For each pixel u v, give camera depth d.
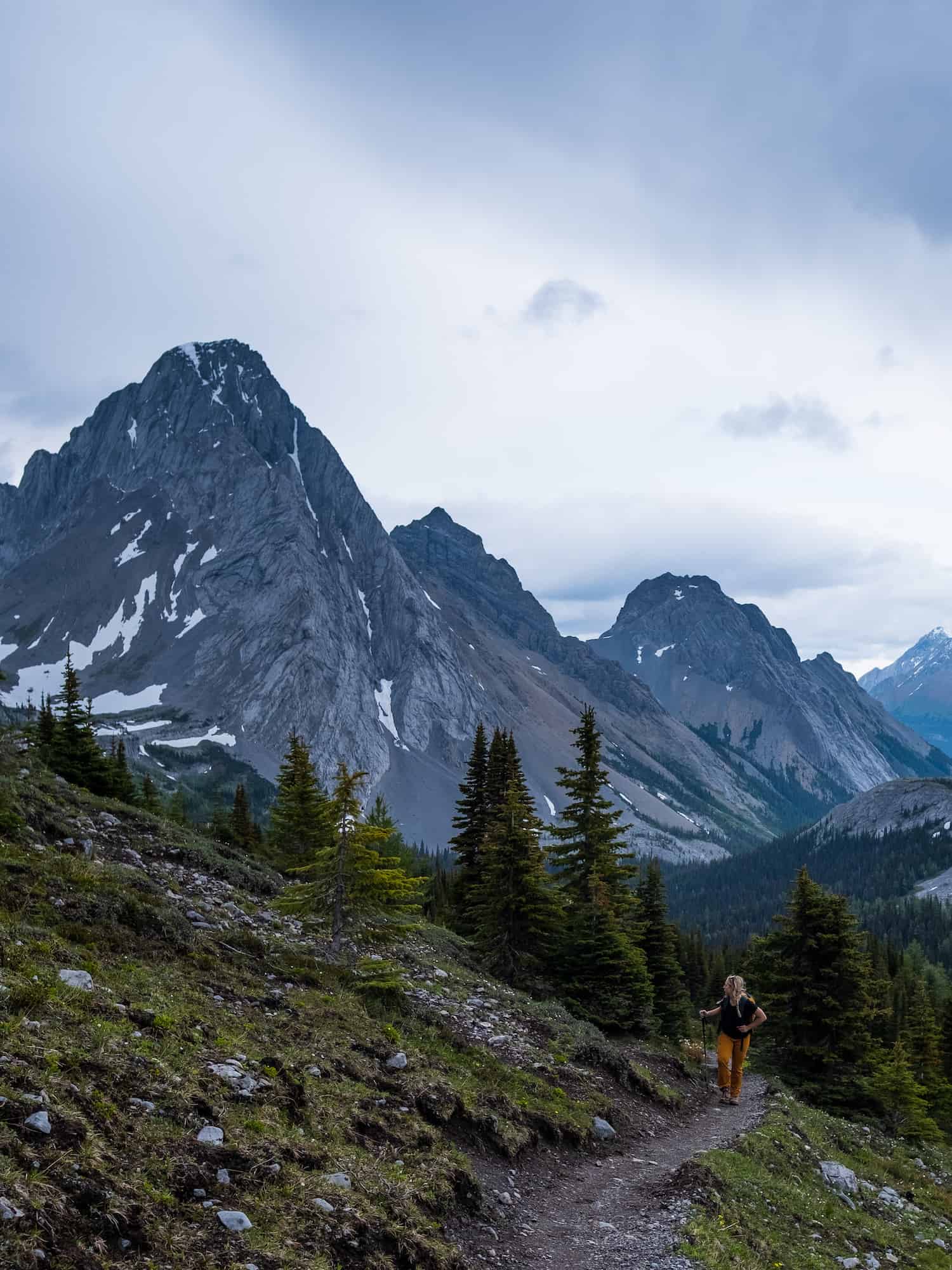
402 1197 9.30
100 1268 5.79
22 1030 8.53
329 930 23.59
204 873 26.17
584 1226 11.09
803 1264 11.58
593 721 41.09
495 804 49.06
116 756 53.81
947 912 199.75
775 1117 21.06
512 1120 14.46
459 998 24.64
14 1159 6.31
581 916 36.03
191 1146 8.06
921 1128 34.59
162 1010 11.54
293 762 49.06
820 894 38.12
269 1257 6.92
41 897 14.42
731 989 16.05
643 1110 19.94
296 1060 12.12
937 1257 15.09
